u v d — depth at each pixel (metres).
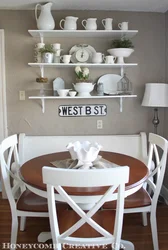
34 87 3.12
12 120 3.17
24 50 3.06
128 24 3.10
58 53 2.90
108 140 3.15
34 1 2.75
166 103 2.91
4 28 3.02
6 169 2.11
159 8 2.99
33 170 2.02
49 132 3.22
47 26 2.78
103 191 1.64
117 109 3.23
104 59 2.99
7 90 3.11
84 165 1.91
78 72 2.92
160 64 3.18
